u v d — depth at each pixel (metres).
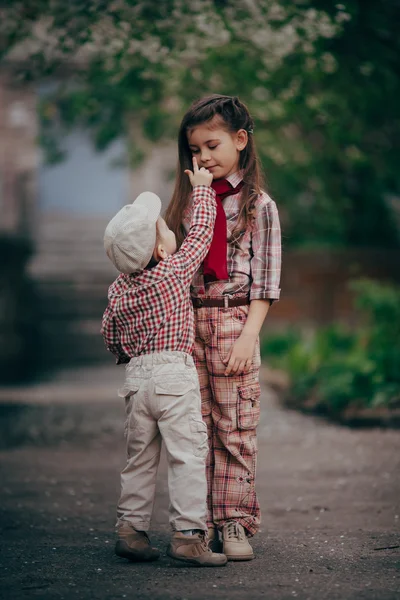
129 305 4.10
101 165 19.81
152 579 3.95
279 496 5.98
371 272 16.03
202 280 4.28
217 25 8.64
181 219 4.40
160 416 4.07
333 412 9.56
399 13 8.24
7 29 8.73
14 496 6.12
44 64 8.66
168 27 8.45
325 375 10.51
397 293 10.79
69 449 8.20
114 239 4.05
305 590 3.76
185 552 4.08
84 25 8.25
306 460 7.29
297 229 16.08
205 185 4.23
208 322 4.27
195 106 4.25
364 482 6.40
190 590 3.77
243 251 4.27
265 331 16.28
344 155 11.87
